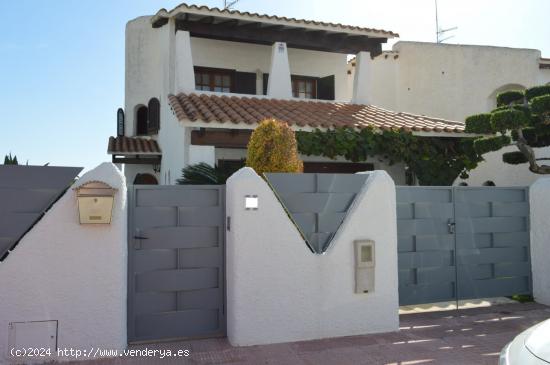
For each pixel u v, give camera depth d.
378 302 6.35
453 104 17.52
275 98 13.67
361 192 6.50
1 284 5.11
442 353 5.60
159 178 15.55
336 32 14.15
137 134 16.73
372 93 18.55
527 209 7.97
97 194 5.21
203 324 6.03
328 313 6.11
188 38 12.90
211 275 6.07
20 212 5.36
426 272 7.19
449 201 7.41
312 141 10.79
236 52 14.53
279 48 13.78
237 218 5.77
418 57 18.23
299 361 5.29
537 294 7.89
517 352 3.74
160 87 14.93
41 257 5.21
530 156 10.95
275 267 5.89
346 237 6.26
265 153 7.18
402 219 7.09
